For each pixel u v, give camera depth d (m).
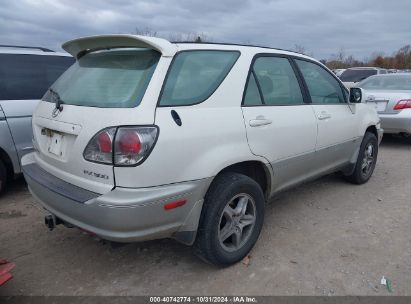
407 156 7.02
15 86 4.61
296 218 4.06
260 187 3.26
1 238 3.63
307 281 2.94
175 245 3.48
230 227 3.04
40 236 3.67
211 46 3.04
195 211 2.73
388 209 4.32
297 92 3.81
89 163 2.55
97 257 3.30
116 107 2.52
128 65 2.78
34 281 2.96
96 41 3.02
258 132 3.15
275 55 3.62
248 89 3.19
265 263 3.18
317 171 4.14
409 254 3.32
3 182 4.61
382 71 16.89
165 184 2.53
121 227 2.44
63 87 3.14
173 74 2.68
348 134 4.52
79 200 2.53
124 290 2.85
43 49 5.23
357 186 5.12
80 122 2.63
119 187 2.43
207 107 2.82
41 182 2.89
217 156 2.79
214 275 3.02
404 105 7.30
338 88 4.54
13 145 4.50
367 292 2.81
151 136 2.44
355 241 3.56
